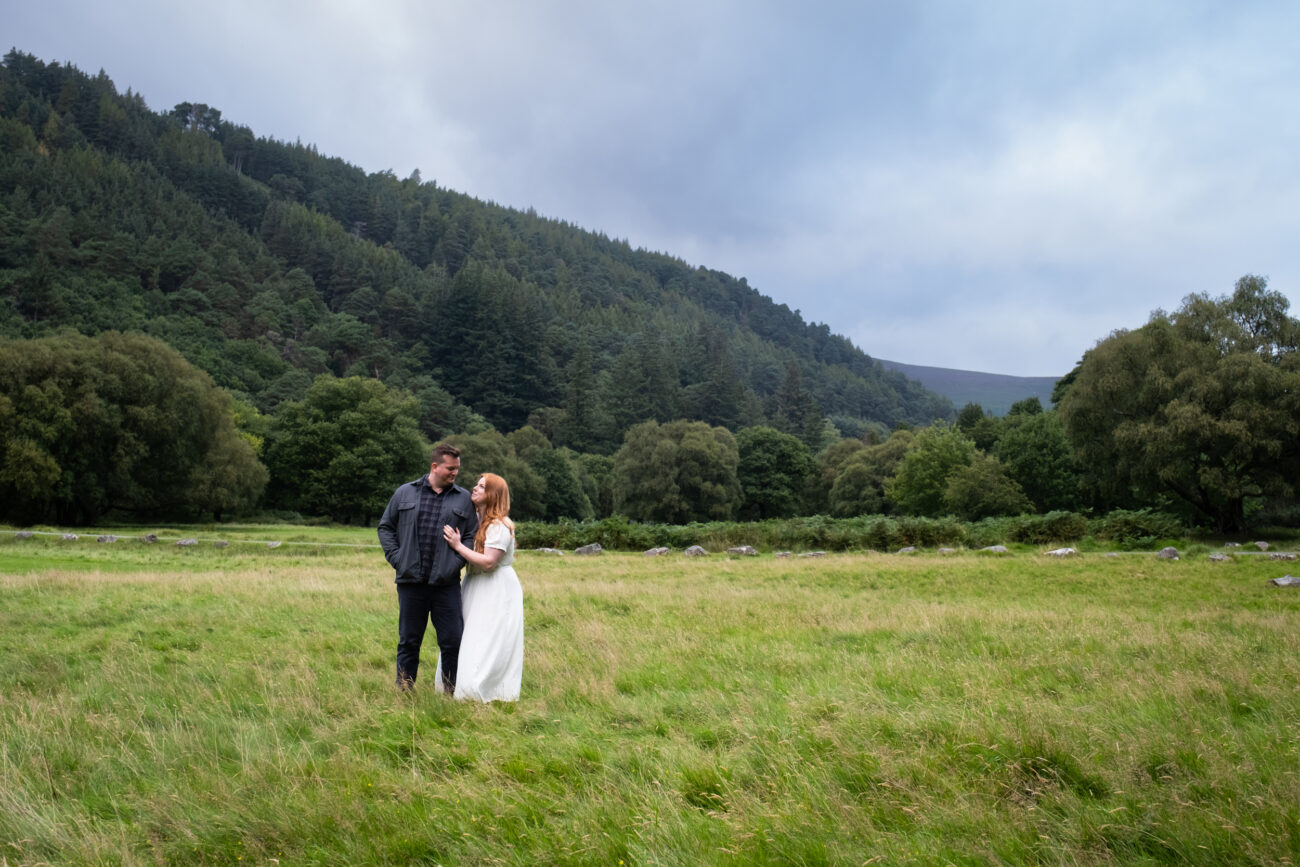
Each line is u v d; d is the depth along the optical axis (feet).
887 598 47.29
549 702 20.16
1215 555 75.41
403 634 21.02
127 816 12.77
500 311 542.98
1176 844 10.93
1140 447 127.54
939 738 15.51
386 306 587.27
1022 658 25.17
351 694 19.95
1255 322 129.70
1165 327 128.36
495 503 21.09
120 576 50.01
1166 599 47.21
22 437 149.59
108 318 398.01
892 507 263.90
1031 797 12.96
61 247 447.83
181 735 16.01
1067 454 187.83
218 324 467.11
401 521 20.95
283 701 19.16
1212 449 121.90
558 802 12.99
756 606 39.93
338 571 61.36
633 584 51.55
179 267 506.48
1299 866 10.02
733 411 534.78
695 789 13.61
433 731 16.98
